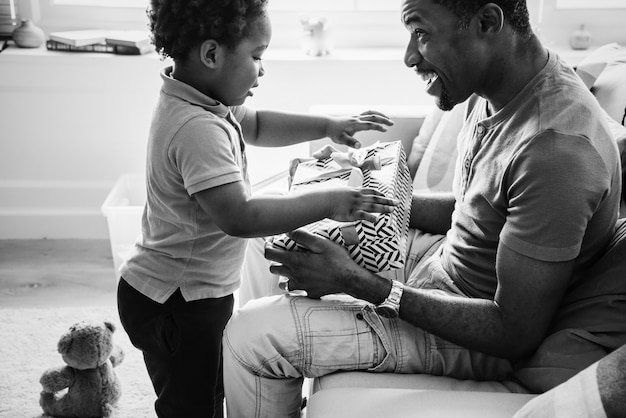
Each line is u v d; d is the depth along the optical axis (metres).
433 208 1.72
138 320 1.48
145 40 2.77
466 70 1.34
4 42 2.84
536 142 1.22
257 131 1.68
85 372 1.88
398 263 1.35
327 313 1.38
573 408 0.89
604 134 1.25
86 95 2.81
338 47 2.91
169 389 1.54
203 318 1.47
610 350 1.21
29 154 2.90
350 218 1.32
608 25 2.81
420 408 1.16
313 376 1.38
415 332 1.39
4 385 2.03
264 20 1.38
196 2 1.31
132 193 2.78
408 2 1.32
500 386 1.33
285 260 1.37
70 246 2.94
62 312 2.41
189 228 1.41
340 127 1.66
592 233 1.27
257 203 1.30
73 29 2.91
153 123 1.39
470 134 1.48
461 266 1.45
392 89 2.76
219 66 1.38
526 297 1.24
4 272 2.70
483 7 1.26
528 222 1.21
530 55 1.32
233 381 1.41
